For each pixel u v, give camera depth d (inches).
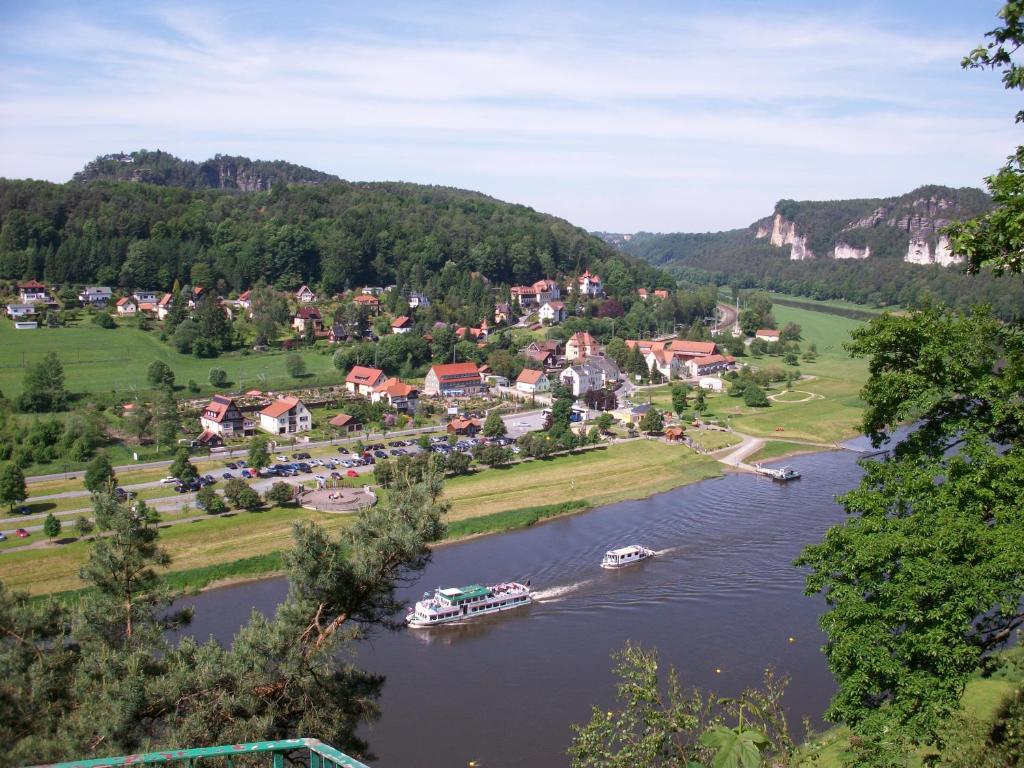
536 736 1857.8
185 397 5570.9
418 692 2084.2
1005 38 847.1
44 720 893.2
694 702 1019.9
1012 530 954.7
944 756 1048.2
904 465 1120.8
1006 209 898.1
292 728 952.3
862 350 1200.2
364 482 3927.2
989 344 1104.2
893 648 1021.8
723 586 2760.8
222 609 2657.5
